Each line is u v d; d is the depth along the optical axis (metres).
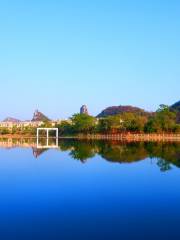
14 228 26.94
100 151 101.12
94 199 37.53
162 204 35.00
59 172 58.94
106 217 30.17
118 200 36.94
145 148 110.69
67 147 125.50
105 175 55.09
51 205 34.75
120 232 25.92
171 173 56.25
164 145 127.38
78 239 24.42
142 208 33.38
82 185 46.31
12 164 71.12
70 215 30.83
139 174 55.66
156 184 46.72
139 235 25.23
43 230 26.47
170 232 25.86
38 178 52.59
